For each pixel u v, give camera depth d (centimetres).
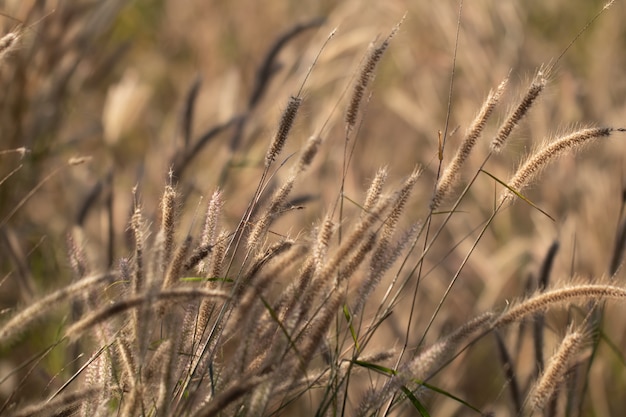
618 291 309
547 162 331
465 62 795
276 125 335
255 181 633
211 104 796
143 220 344
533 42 895
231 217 590
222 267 323
